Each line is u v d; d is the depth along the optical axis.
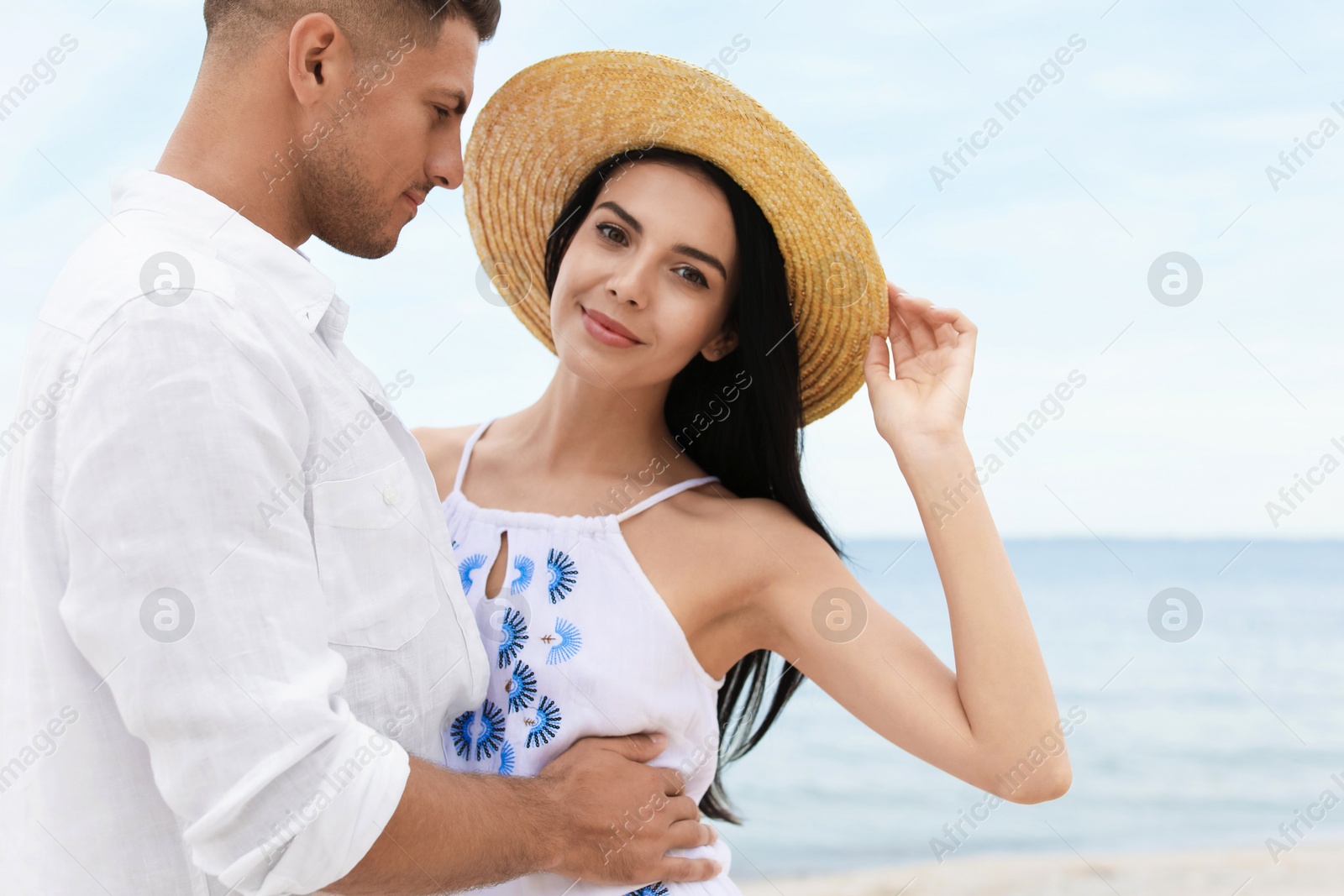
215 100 1.35
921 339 1.88
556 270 2.01
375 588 1.30
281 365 1.18
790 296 1.92
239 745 0.98
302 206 1.44
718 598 1.73
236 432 1.05
